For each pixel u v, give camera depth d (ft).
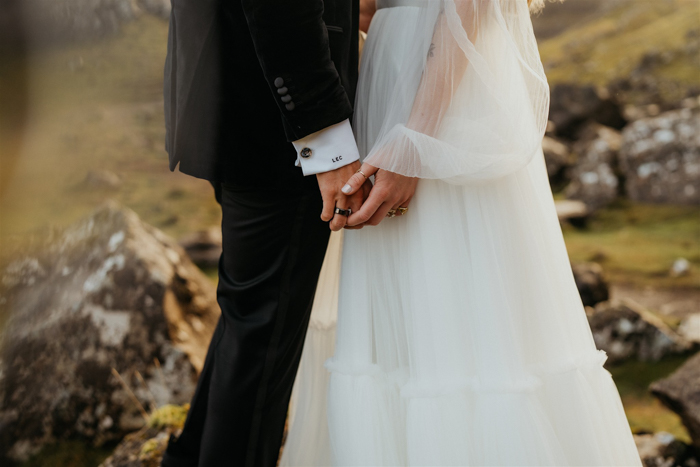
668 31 18.89
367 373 2.92
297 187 2.78
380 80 2.98
